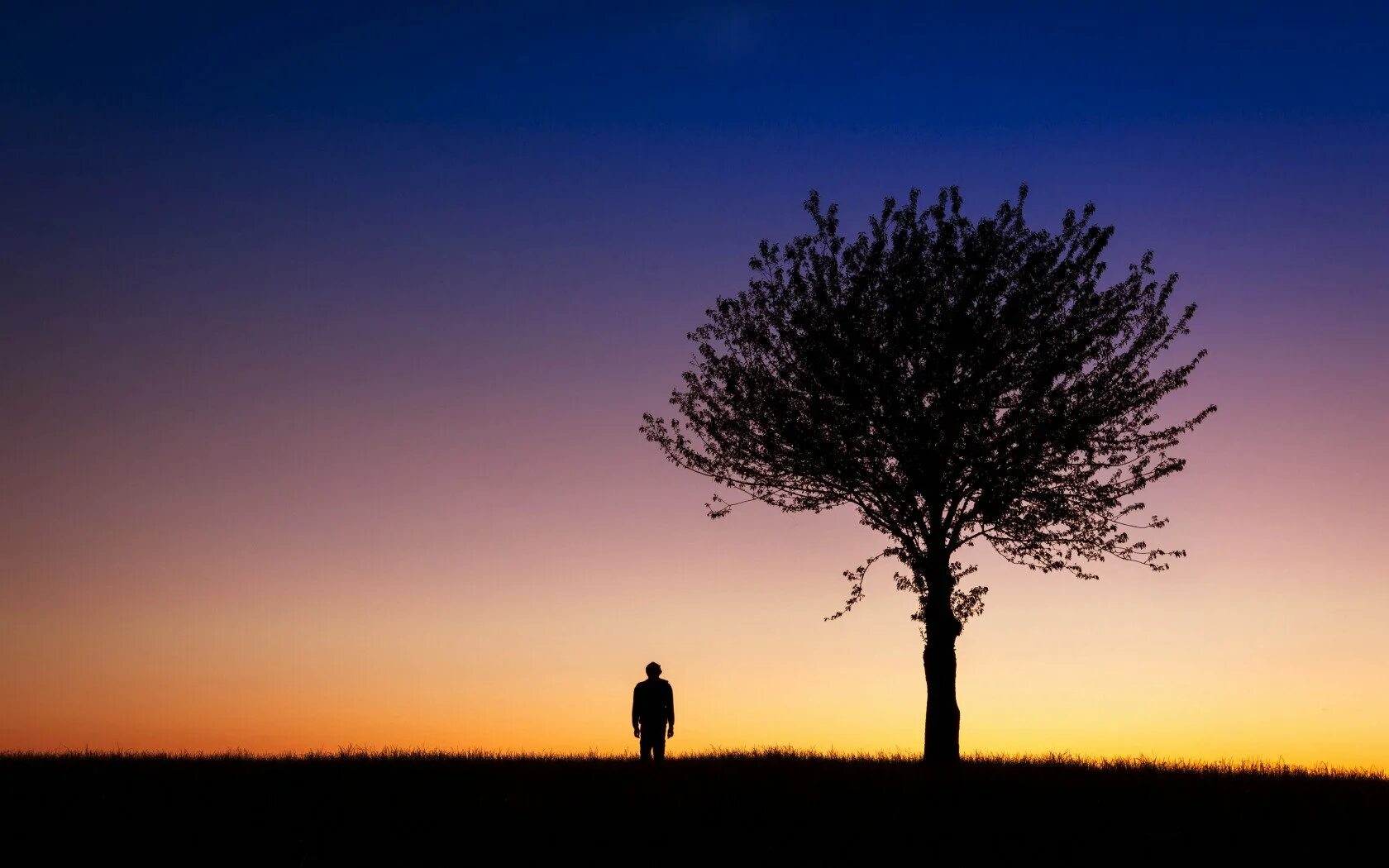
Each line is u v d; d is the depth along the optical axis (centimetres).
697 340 2847
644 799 1938
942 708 2605
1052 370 2608
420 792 2019
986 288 2667
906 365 2698
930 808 1884
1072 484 2703
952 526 2725
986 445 2623
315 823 1808
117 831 1745
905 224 2731
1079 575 2745
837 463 2681
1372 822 1812
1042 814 1850
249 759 2467
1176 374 2698
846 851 1666
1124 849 1675
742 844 1700
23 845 1667
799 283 2756
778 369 2791
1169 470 2672
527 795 1966
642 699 2408
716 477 2861
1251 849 1677
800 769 2334
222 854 1647
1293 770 2478
